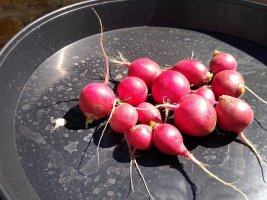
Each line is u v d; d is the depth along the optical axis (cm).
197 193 19
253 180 19
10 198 16
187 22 31
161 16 31
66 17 28
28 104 24
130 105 20
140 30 31
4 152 20
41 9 36
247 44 30
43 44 27
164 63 27
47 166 20
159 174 20
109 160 20
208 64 27
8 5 35
